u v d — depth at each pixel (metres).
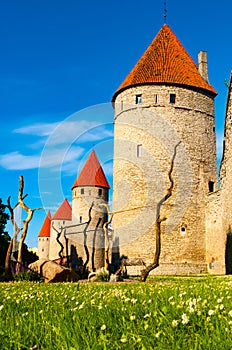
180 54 35.81
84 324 4.28
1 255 34.03
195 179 32.75
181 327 3.94
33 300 7.09
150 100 33.25
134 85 33.81
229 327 3.79
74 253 47.62
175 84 33.41
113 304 5.79
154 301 5.96
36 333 4.01
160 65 34.38
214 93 35.25
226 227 27.97
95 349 3.34
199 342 3.37
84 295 7.97
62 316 4.82
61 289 10.46
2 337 3.91
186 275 28.19
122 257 32.03
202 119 34.06
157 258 18.72
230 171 26.47
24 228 20.44
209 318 4.09
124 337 3.59
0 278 19.08
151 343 3.54
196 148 33.28
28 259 42.22
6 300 7.31
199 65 36.78
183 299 6.12
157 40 36.41
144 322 4.18
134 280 20.61
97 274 19.97
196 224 32.03
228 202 27.28
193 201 32.28
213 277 22.20
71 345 3.51
